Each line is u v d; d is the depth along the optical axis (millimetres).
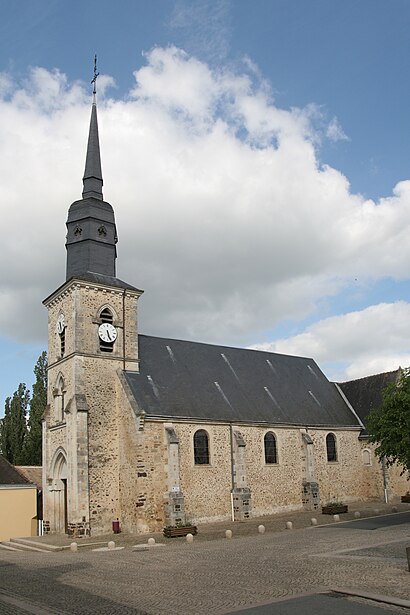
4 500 30359
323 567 14219
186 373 31562
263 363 37094
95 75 33000
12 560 20641
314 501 32438
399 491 35188
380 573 13000
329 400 38375
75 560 18906
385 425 25484
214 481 28766
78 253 29766
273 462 31969
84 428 26672
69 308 28875
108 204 30984
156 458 26781
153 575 14695
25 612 10977
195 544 21422
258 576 13586
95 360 28188
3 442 44094
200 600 11352
